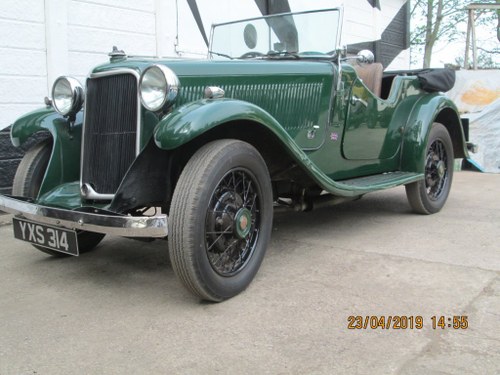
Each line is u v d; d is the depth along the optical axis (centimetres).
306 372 187
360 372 185
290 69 327
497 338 209
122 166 267
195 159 241
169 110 259
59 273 304
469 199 520
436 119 480
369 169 407
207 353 203
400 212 458
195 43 606
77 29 498
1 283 289
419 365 189
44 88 480
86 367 195
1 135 455
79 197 285
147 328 227
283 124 326
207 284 240
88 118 275
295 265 307
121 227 228
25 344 214
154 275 298
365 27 888
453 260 311
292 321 229
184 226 229
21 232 284
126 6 534
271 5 683
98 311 247
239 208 260
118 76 266
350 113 371
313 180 305
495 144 739
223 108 242
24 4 458
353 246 346
